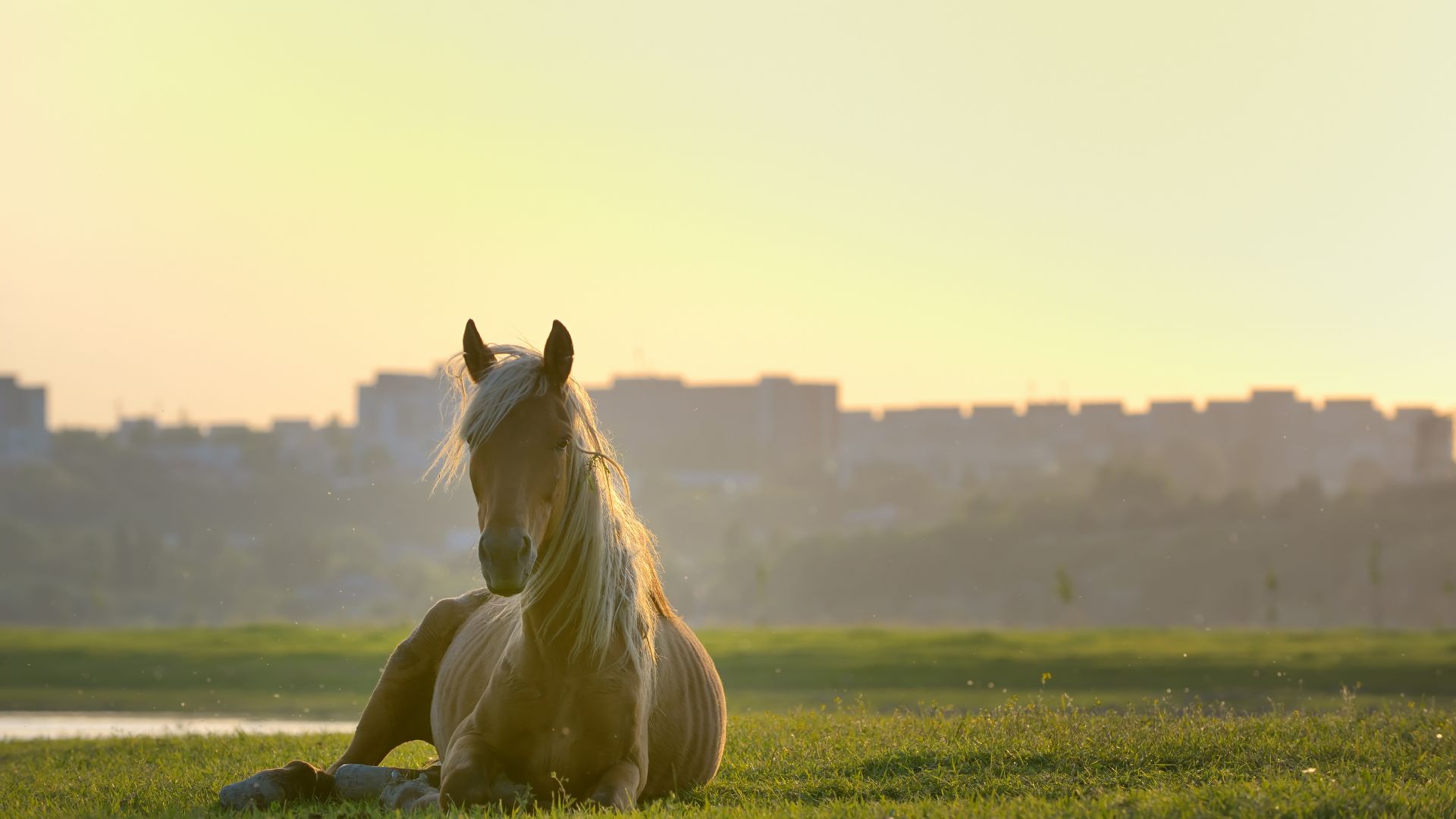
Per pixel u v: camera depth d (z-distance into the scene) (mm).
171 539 188750
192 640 44094
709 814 6289
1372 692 26266
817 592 140500
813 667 33188
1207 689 27156
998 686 29016
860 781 7734
